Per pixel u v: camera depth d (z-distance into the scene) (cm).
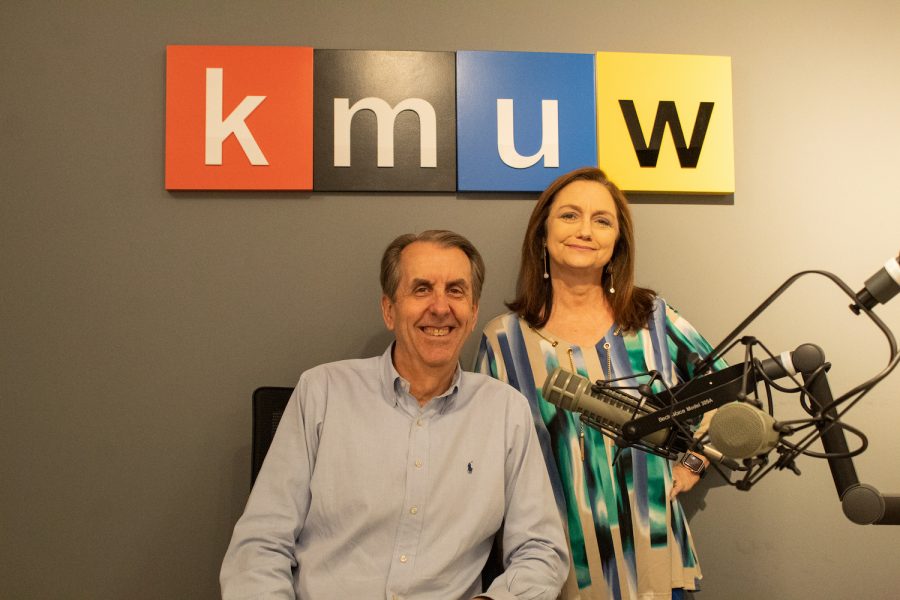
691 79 232
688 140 230
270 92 221
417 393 173
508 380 206
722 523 225
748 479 125
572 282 212
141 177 220
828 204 238
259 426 192
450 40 230
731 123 232
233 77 220
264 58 221
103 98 221
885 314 236
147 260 219
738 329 136
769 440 115
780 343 233
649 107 230
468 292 171
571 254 206
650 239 233
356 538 159
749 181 237
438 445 167
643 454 197
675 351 209
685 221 234
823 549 226
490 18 232
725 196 236
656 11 237
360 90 223
